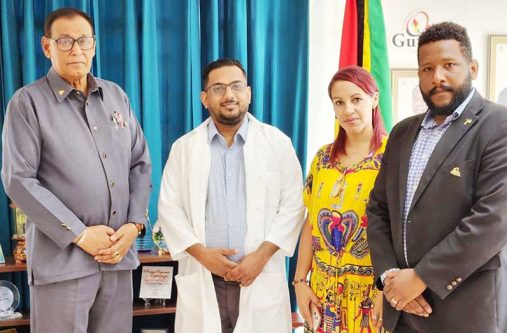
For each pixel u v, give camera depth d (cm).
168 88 281
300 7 292
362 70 186
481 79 322
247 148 206
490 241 131
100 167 189
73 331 185
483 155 137
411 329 156
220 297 203
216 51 279
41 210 176
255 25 283
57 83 187
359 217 176
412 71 318
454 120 146
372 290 174
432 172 145
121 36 271
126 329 203
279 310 202
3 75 254
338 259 179
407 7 316
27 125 179
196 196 202
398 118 319
